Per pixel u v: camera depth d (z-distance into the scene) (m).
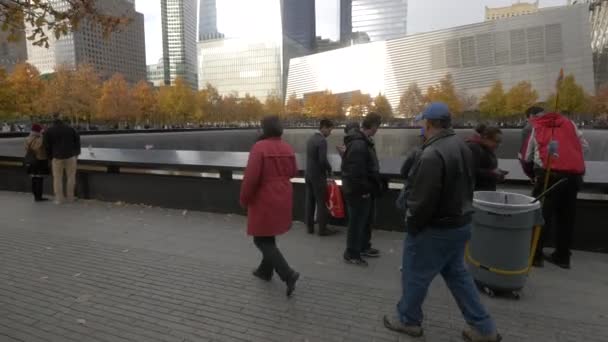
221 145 41.28
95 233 5.84
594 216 4.96
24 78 41.97
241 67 135.38
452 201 2.76
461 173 2.74
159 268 4.46
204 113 70.75
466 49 98.81
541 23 90.44
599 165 6.06
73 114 47.12
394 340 3.02
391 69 108.94
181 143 35.53
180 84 62.72
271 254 3.76
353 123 4.57
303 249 5.15
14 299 3.69
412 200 2.77
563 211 4.39
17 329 3.17
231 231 5.97
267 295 3.78
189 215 6.98
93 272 4.34
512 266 3.61
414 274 2.95
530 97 72.25
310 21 177.12
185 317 3.37
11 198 8.62
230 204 7.05
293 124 97.94
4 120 50.16
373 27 166.75
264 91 132.62
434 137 2.81
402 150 49.38
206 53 140.12
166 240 5.51
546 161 4.33
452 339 3.04
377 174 4.49
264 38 132.75
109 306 3.56
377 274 4.31
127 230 6.02
